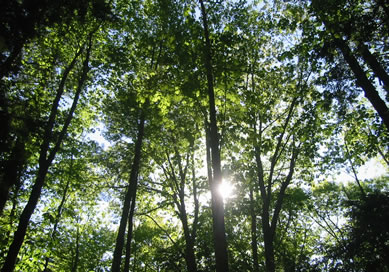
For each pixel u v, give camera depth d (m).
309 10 10.15
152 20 13.73
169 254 16.19
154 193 17.23
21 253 12.37
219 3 9.91
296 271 9.73
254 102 9.41
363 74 11.15
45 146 10.00
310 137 13.32
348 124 14.03
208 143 9.30
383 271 7.75
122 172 14.20
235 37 8.87
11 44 6.37
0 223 12.20
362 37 9.08
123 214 11.02
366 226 8.20
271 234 12.33
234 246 17.16
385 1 8.42
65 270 21.11
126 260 11.84
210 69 8.29
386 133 13.27
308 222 22.94
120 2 13.64
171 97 9.27
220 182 7.26
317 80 11.60
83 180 14.46
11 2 5.96
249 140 9.05
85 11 8.20
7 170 7.73
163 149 14.71
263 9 14.41
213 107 8.10
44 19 7.07
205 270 14.21
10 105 6.60
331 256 8.74
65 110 14.85
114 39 14.13
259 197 15.97
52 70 12.10
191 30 8.59
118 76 13.67
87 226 23.08
